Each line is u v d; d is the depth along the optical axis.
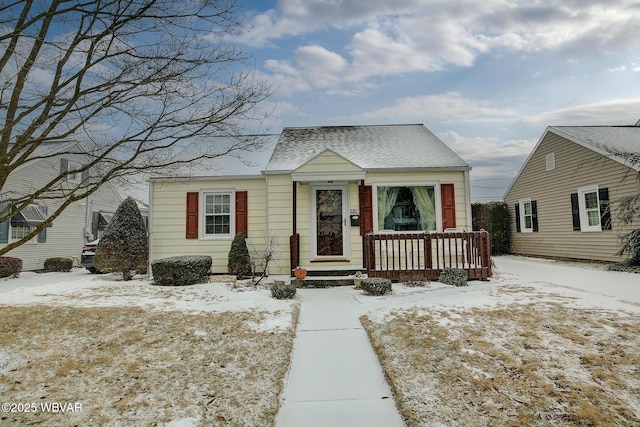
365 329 5.43
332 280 8.76
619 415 3.23
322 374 4.19
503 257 17.30
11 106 4.05
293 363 4.46
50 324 5.46
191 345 4.79
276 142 12.85
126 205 10.92
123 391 3.73
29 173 14.75
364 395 3.76
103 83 4.40
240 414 3.39
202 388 3.80
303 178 9.50
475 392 3.63
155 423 3.23
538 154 16.69
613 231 12.40
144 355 4.51
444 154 11.27
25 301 7.14
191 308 6.40
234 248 10.08
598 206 13.05
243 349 4.69
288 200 10.39
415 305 6.30
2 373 4.05
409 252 10.10
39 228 4.05
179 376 4.02
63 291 8.39
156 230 10.78
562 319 5.36
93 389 3.77
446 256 10.09
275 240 10.30
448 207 10.32
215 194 10.91
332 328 5.50
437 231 10.25
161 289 8.45
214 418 3.32
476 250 8.84
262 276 9.57
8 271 12.62
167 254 10.77
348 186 10.30
